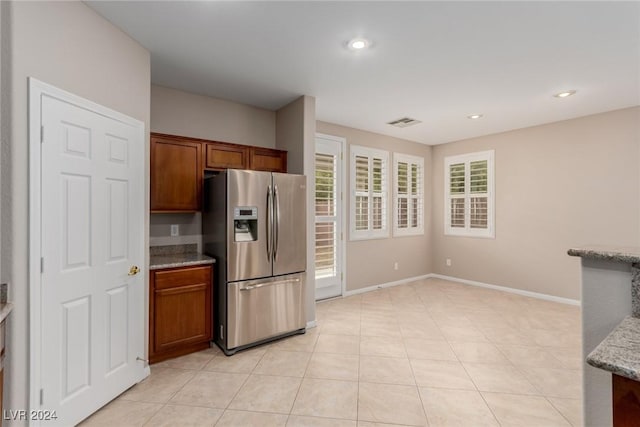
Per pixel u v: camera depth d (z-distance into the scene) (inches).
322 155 170.9
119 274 83.3
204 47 94.9
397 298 178.1
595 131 155.9
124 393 85.3
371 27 84.2
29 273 61.5
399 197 210.5
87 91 74.2
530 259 180.1
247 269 113.2
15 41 58.9
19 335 60.1
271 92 130.0
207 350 112.6
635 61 101.9
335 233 175.9
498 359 105.4
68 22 69.4
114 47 82.7
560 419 75.1
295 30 85.8
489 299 175.5
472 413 77.3
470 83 120.4
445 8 75.9
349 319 144.5
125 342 85.7
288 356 108.0
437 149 228.5
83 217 72.8
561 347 114.6
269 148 147.0
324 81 119.3
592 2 73.0
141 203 91.2
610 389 41.8
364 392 86.2
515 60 101.8
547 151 173.0
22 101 60.2
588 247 46.9
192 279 108.7
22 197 60.4
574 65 105.1
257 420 74.7
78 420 71.7
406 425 73.0
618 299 41.4
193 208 118.5
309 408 79.3
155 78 116.4
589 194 157.9
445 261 223.9
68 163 69.2
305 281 128.5
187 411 77.9
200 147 120.3
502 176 192.1
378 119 167.6
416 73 112.0
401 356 107.7
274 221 118.9
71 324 70.3
